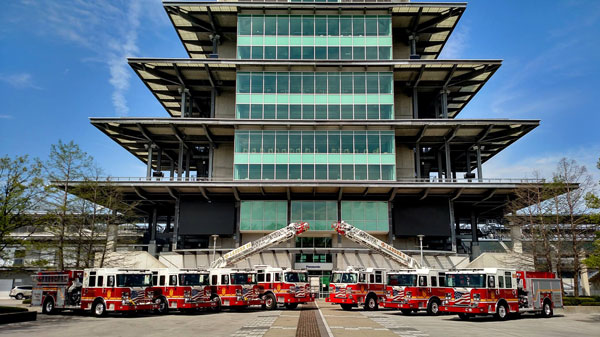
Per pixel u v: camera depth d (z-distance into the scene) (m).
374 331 20.81
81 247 43.00
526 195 50.00
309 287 36.66
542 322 27.45
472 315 30.08
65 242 41.19
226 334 19.72
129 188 57.19
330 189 57.72
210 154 63.16
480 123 58.12
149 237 68.50
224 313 32.31
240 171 57.66
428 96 68.50
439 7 60.53
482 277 27.86
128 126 59.97
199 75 62.84
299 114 59.25
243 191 59.00
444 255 56.84
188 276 31.86
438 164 66.00
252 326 23.08
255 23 61.97
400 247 60.97
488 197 58.66
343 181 55.84
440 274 32.28
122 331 21.44
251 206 58.59
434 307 31.44
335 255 56.56
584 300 39.09
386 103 59.47
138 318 28.58
